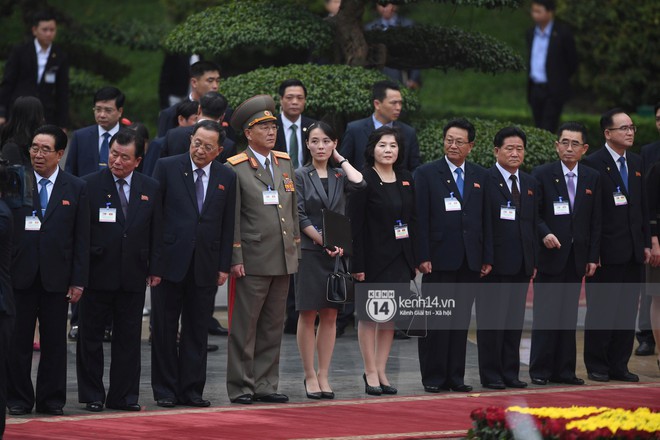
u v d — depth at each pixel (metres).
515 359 23.22
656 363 26.02
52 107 33.72
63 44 43.41
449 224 22.62
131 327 20.39
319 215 21.72
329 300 20.98
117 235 20.19
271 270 20.94
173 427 18.67
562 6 46.53
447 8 55.66
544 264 23.75
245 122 21.33
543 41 39.03
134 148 20.23
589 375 24.31
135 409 20.28
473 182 22.92
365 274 22.12
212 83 27.31
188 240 20.62
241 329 20.97
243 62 43.69
